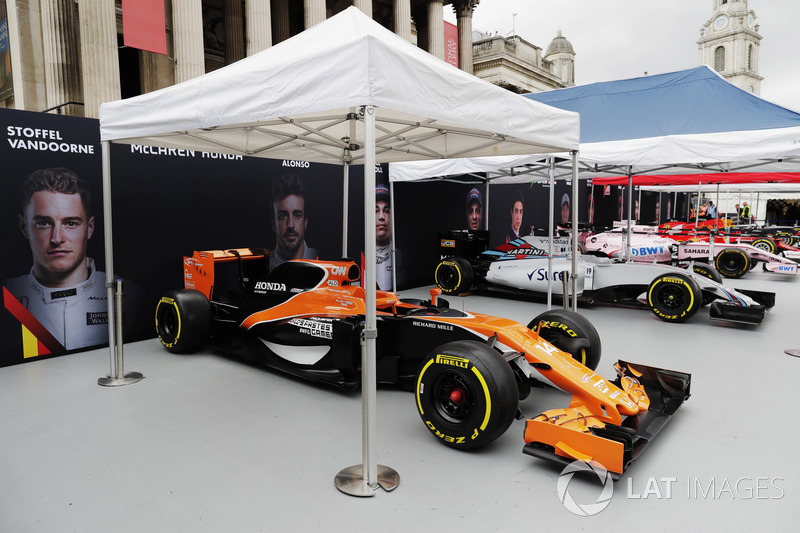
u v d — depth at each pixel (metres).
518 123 3.95
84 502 2.72
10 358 5.25
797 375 4.80
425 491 2.84
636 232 15.35
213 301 5.77
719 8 85.50
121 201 5.99
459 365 3.20
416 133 4.86
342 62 2.72
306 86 2.93
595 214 18.39
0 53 15.62
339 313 4.51
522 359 3.70
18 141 5.20
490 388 3.07
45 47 13.28
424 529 2.48
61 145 5.51
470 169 7.77
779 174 12.19
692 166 8.86
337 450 3.34
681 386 3.80
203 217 6.75
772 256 11.63
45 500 2.74
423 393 3.43
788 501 2.72
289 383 4.70
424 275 10.52
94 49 11.46
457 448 3.35
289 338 4.70
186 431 3.64
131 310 6.16
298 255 7.94
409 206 10.03
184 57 13.23
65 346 5.65
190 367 5.18
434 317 4.29
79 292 5.73
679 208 26.53
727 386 4.51
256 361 5.08
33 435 3.57
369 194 2.74
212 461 3.19
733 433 3.56
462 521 2.55
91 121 5.73
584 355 4.28
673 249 10.32
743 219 24.98
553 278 8.17
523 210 14.05
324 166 8.25
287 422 3.80
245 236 7.22
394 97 2.77
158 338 6.36
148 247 6.25
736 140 6.28
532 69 35.72
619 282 7.76
